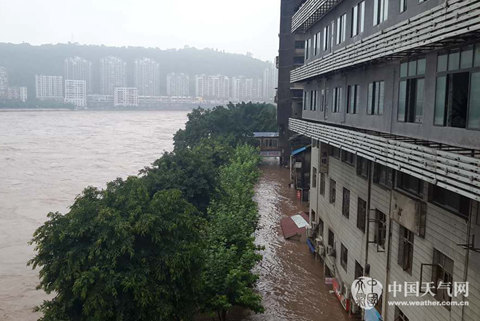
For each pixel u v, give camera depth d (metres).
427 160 12.50
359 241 21.22
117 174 66.56
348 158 23.67
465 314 12.48
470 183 10.52
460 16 10.70
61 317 16.08
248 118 85.38
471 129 11.76
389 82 17.14
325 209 28.20
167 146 100.81
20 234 39.59
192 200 30.25
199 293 19.12
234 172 45.69
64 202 50.47
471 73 11.77
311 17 26.16
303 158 49.38
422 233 14.93
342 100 23.09
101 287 15.88
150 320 16.70
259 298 20.67
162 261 17.41
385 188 18.14
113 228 17.12
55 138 113.44
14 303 27.19
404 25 13.77
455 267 13.03
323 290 26.88
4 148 92.31
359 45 17.78
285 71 66.94
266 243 35.69
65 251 16.75
